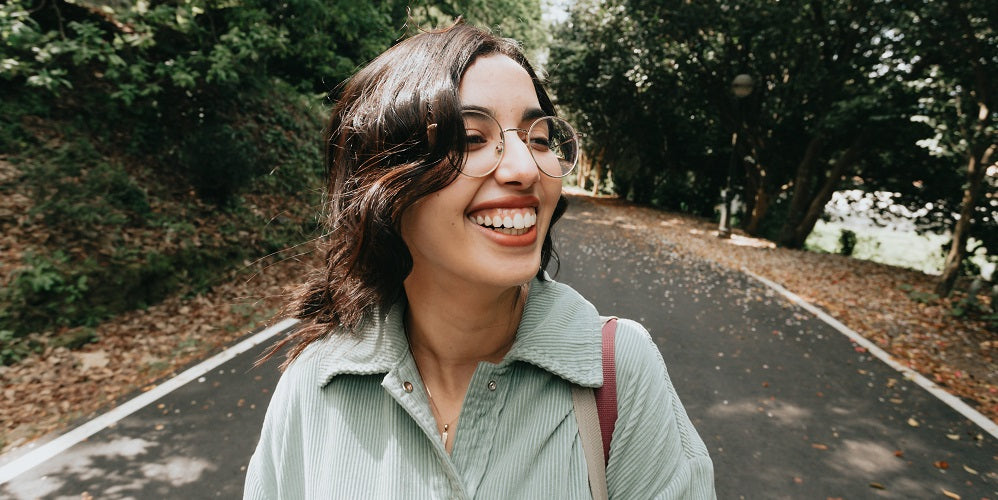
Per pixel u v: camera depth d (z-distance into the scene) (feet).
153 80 24.63
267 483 2.46
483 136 1.85
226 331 16.80
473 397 2.05
